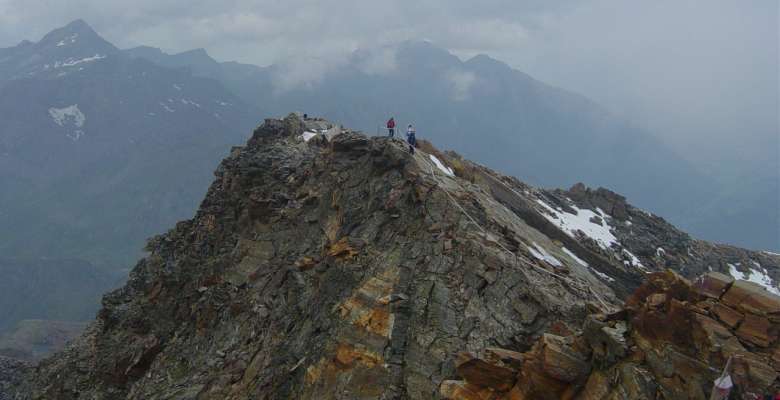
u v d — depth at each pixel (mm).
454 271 32156
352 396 29766
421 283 32406
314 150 55062
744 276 55156
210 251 53906
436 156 48375
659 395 19266
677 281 21625
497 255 31672
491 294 30250
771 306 19141
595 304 29984
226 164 62375
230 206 54812
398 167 40719
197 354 43344
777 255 62375
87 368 54188
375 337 31281
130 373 48969
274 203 48719
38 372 65062
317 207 45344
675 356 19453
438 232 34844
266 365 36375
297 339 35906
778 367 18125
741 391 17906
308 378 32562
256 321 40500
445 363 28344
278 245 45906
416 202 37562
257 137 60844
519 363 24141
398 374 29453
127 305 58625
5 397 71688
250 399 34875
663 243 55312
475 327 29219
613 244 49750
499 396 24109
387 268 34469
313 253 42188
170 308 51969
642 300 22609
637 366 20219
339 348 31906
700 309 20031
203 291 49281
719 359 18797
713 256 56844
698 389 18594
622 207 59031
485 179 47281
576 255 43406
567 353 22312
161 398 39531
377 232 37875
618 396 20094
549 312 28438
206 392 37781
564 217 52719
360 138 46125
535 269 32156
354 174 43656
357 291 34000
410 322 31125
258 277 44344
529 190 56438
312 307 37062
